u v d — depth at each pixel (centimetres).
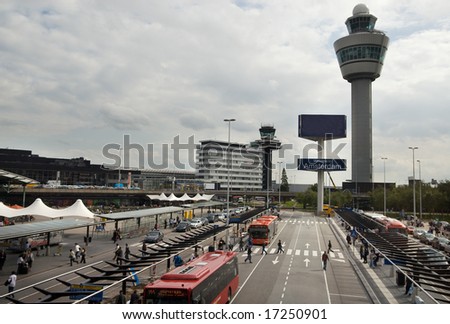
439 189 10794
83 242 5288
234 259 2795
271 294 2833
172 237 5988
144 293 1823
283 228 7888
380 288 3052
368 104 19162
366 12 19388
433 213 12481
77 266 3691
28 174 15238
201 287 1938
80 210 5447
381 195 12425
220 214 9212
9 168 14738
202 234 4150
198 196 11644
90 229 6788
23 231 3631
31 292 2761
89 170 17025
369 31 19012
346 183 17350
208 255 2684
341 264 4119
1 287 2898
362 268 3850
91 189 11006
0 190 9088
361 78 19225
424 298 2786
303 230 7525
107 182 17775
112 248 4841
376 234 4450
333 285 3159
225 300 2445
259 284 3141
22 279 3162
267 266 3938
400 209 13012
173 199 10512
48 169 15750
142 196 12725
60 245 4325
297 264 4062
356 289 3042
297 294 2848
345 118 11344
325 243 5741
